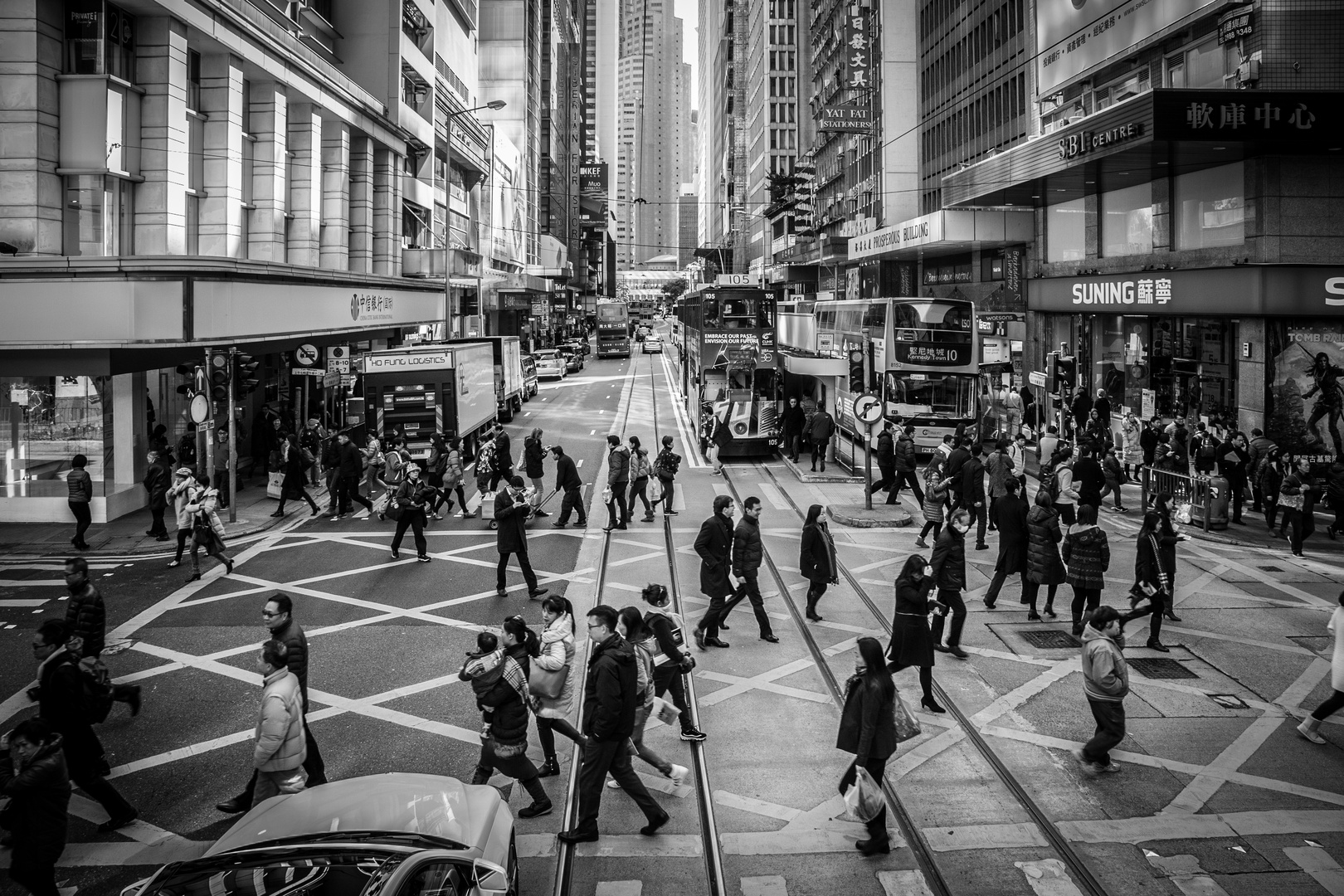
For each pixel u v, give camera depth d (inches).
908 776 384.5
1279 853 324.2
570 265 5536.4
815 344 1631.4
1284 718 438.6
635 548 786.8
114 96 956.0
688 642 547.2
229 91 1163.3
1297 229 984.9
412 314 1792.6
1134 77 1256.8
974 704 456.8
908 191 2645.2
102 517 898.1
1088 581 542.3
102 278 833.5
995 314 1539.1
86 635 451.2
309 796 301.3
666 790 377.7
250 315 987.3
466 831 281.4
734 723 439.2
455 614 613.6
